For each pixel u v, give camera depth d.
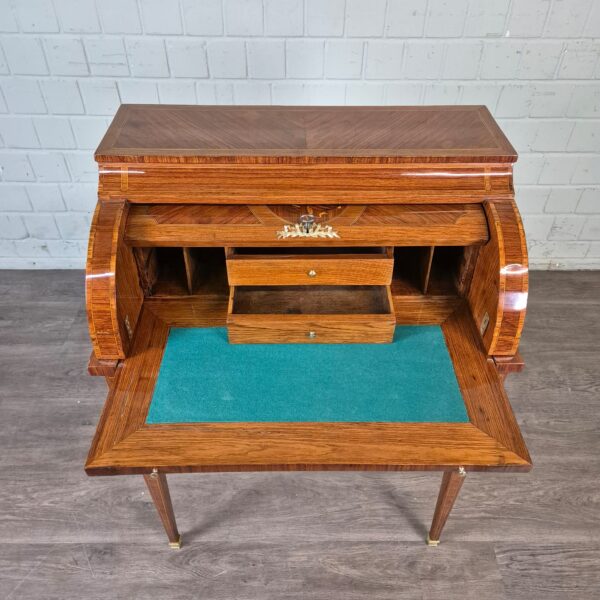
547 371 2.00
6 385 1.93
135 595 1.41
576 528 1.55
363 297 1.38
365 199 1.19
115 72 1.91
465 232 1.18
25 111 1.98
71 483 1.64
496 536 1.53
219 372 1.21
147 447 1.06
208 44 1.84
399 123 1.39
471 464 1.05
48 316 2.22
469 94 1.96
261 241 1.17
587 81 1.92
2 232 2.34
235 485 1.65
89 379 1.95
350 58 1.88
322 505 1.61
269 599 1.41
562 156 2.11
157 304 1.35
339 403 1.14
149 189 1.19
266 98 1.98
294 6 1.75
